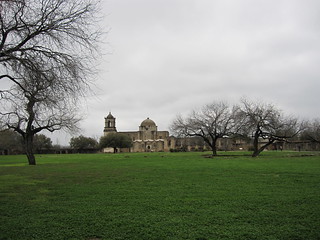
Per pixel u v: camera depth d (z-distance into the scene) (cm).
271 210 795
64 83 1188
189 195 1013
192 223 681
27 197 1025
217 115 5122
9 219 736
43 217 752
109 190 1144
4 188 1241
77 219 729
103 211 802
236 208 817
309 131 7181
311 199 926
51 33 1176
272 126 4456
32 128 3162
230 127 5134
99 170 2106
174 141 12512
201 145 10419
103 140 10119
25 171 2125
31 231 644
